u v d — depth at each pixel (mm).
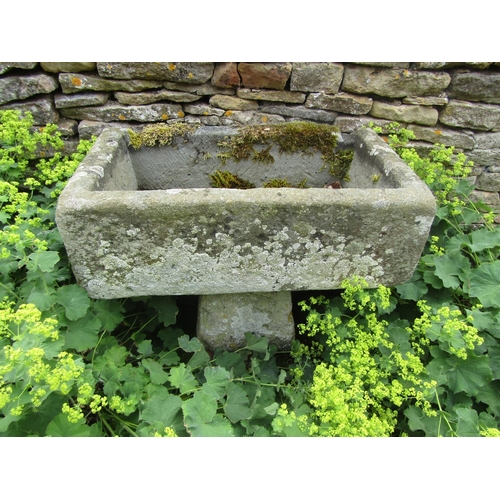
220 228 1094
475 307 1465
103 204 1027
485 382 1312
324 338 1581
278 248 1146
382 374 1299
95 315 1369
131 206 1035
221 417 1163
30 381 1016
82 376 1114
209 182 1777
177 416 1159
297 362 1516
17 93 1868
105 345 1395
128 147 1617
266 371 1497
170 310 1552
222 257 1145
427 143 2117
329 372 1229
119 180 1461
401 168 1320
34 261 1235
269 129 1680
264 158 1736
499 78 1909
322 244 1150
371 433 1144
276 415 1234
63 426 1062
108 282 1160
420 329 1371
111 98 1983
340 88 1977
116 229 1063
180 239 1101
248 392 1363
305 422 1122
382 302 1280
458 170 1864
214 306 1515
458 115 2020
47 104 1930
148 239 1090
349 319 1510
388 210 1108
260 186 1812
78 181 1134
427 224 1145
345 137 1712
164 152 1673
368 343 1319
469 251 1797
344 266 1201
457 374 1348
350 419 1179
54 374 971
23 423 1086
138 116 2008
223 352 1524
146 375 1338
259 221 1093
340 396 1147
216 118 2047
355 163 1672
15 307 1345
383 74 1916
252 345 1498
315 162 1751
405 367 1259
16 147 1830
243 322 1554
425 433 1278
